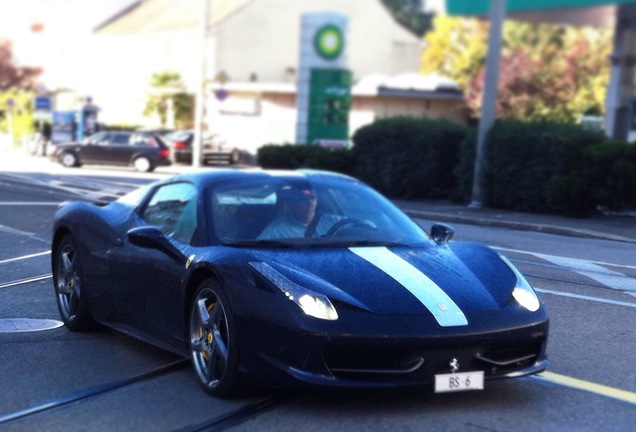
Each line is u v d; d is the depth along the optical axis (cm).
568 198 1884
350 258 560
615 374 620
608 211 1944
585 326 777
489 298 537
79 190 2172
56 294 767
